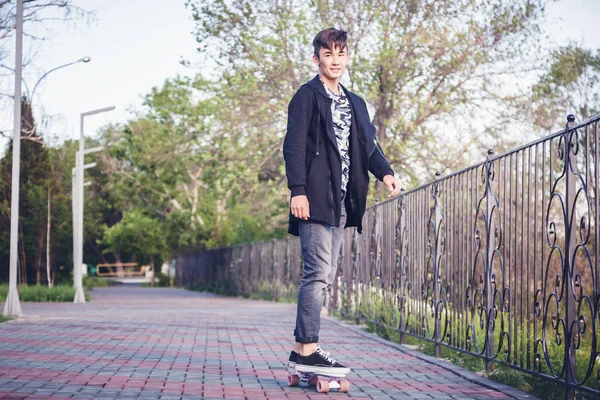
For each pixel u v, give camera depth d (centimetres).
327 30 559
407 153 2072
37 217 3834
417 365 736
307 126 546
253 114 2294
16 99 1505
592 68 1914
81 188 2644
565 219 510
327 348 893
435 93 2089
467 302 724
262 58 2231
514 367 596
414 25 2111
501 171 641
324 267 546
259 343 931
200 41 2259
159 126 3472
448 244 793
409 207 954
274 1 2239
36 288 2761
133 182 4959
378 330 1098
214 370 655
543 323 545
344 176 552
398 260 1003
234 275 3216
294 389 552
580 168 568
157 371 641
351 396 529
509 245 612
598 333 475
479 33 2066
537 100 1962
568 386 496
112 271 7438
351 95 564
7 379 580
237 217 4891
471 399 526
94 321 1317
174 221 4953
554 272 621
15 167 1487
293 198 536
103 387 548
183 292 3859
